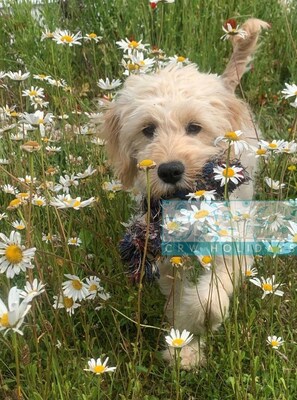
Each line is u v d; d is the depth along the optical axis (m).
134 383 0.56
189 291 0.63
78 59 1.24
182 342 0.50
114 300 0.68
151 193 0.65
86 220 0.75
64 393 0.54
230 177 0.54
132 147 0.76
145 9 1.19
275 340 0.56
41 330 0.62
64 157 0.92
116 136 0.81
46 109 1.06
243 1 1.24
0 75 0.90
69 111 0.97
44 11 1.25
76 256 0.70
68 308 0.57
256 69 1.16
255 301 0.67
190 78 0.76
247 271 0.61
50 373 0.55
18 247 0.49
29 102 1.09
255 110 1.10
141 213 0.69
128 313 0.67
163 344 0.67
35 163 0.85
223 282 0.64
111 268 0.71
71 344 0.64
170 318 0.68
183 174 0.63
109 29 1.23
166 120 0.70
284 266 0.70
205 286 0.63
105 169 0.86
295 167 0.82
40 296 0.63
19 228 0.63
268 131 1.02
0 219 0.72
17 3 1.29
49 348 0.55
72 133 0.92
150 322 0.69
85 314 0.66
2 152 0.87
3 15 1.29
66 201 0.57
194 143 0.69
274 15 1.24
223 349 0.61
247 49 0.85
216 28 1.21
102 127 0.83
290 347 0.61
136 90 0.75
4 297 0.61
